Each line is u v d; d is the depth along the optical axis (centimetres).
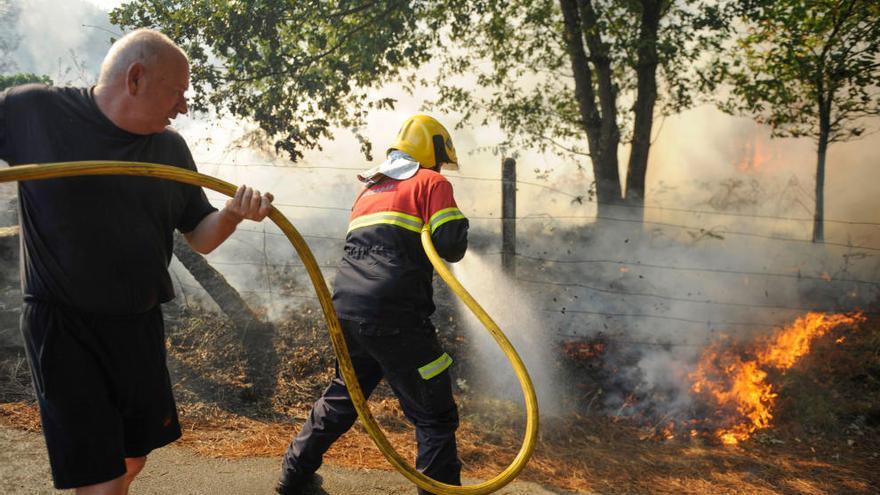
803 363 532
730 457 408
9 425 336
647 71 823
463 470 358
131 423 218
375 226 277
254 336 467
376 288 269
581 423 445
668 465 393
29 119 192
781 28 793
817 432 448
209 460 330
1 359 405
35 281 195
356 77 692
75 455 196
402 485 326
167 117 203
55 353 195
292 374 449
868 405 473
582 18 788
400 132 301
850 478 387
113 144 198
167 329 477
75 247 193
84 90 198
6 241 471
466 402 440
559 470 373
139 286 205
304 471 295
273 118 655
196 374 428
